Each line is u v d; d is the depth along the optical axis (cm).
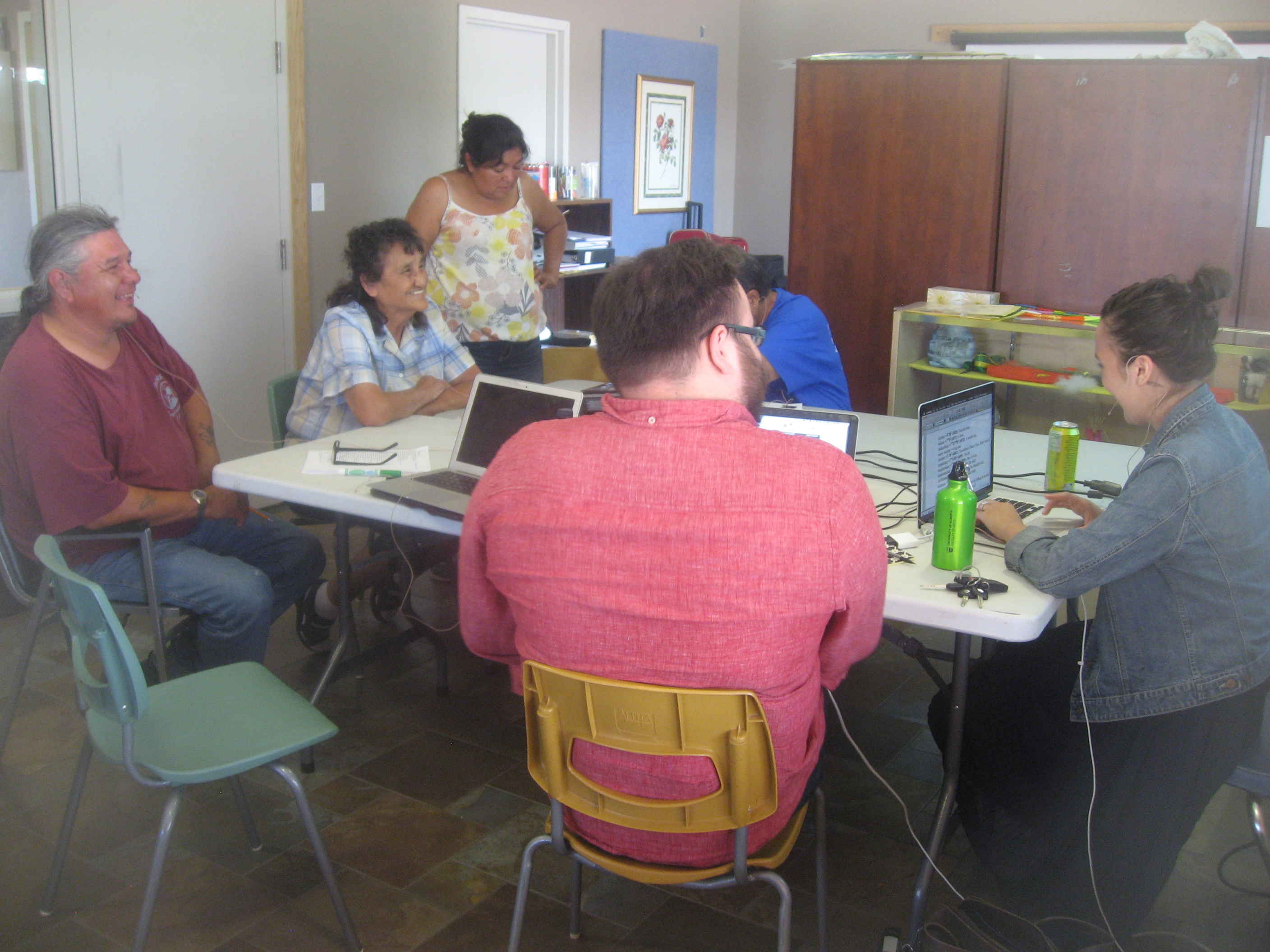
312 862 220
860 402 461
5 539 238
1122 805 181
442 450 261
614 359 128
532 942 197
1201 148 386
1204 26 395
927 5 697
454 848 225
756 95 760
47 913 201
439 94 516
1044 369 411
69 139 365
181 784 170
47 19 354
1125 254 404
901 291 443
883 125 432
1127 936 187
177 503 246
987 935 174
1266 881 218
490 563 134
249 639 246
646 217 692
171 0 385
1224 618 171
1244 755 184
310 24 436
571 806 148
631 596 125
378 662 310
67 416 231
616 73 640
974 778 210
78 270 233
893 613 175
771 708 132
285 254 441
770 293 292
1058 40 664
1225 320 396
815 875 212
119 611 241
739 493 121
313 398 293
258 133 423
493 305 370
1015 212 418
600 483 124
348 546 265
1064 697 203
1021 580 184
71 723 271
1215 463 168
